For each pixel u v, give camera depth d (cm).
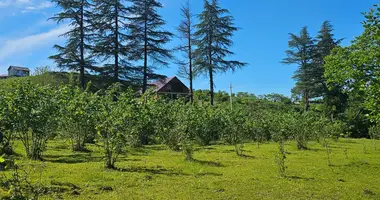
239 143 1416
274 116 1794
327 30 4081
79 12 2506
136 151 1170
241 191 601
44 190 530
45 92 921
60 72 2436
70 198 510
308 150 1362
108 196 534
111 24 2619
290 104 4638
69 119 1045
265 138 1700
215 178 706
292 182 692
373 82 728
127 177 676
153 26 2748
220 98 4388
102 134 780
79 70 2458
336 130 1989
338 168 880
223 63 3050
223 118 1514
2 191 493
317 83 3966
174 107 1589
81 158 936
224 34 3028
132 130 821
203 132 1537
